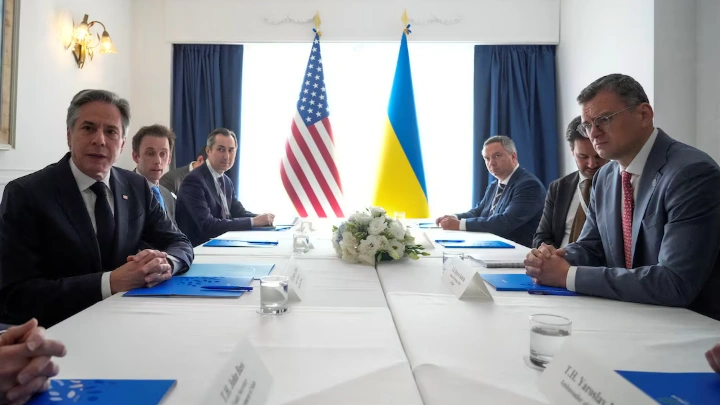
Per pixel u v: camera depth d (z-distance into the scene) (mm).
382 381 652
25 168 2814
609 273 1138
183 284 1223
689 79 2814
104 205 1435
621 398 523
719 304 1172
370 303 1092
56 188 1315
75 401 564
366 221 1648
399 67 3979
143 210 1603
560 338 696
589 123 1362
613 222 1417
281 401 592
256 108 4277
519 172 2939
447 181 4332
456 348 785
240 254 1792
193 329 873
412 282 1328
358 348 783
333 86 4273
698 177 1130
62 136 3158
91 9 3451
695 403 570
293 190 3773
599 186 1532
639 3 2969
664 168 1232
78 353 742
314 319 951
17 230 1227
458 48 4285
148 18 4121
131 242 1520
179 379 649
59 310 1151
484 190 4188
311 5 4098
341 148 4277
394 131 3902
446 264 1362
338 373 679
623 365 716
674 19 2816
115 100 1439
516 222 2732
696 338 844
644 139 1307
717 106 2740
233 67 4152
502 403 590
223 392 541
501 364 716
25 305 1146
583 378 574
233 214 3287
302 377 664
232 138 3107
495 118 4145
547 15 4117
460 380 655
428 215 3857
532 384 646
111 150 1403
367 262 1605
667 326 922
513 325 919
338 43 4184
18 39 2654
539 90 4160
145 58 4121
